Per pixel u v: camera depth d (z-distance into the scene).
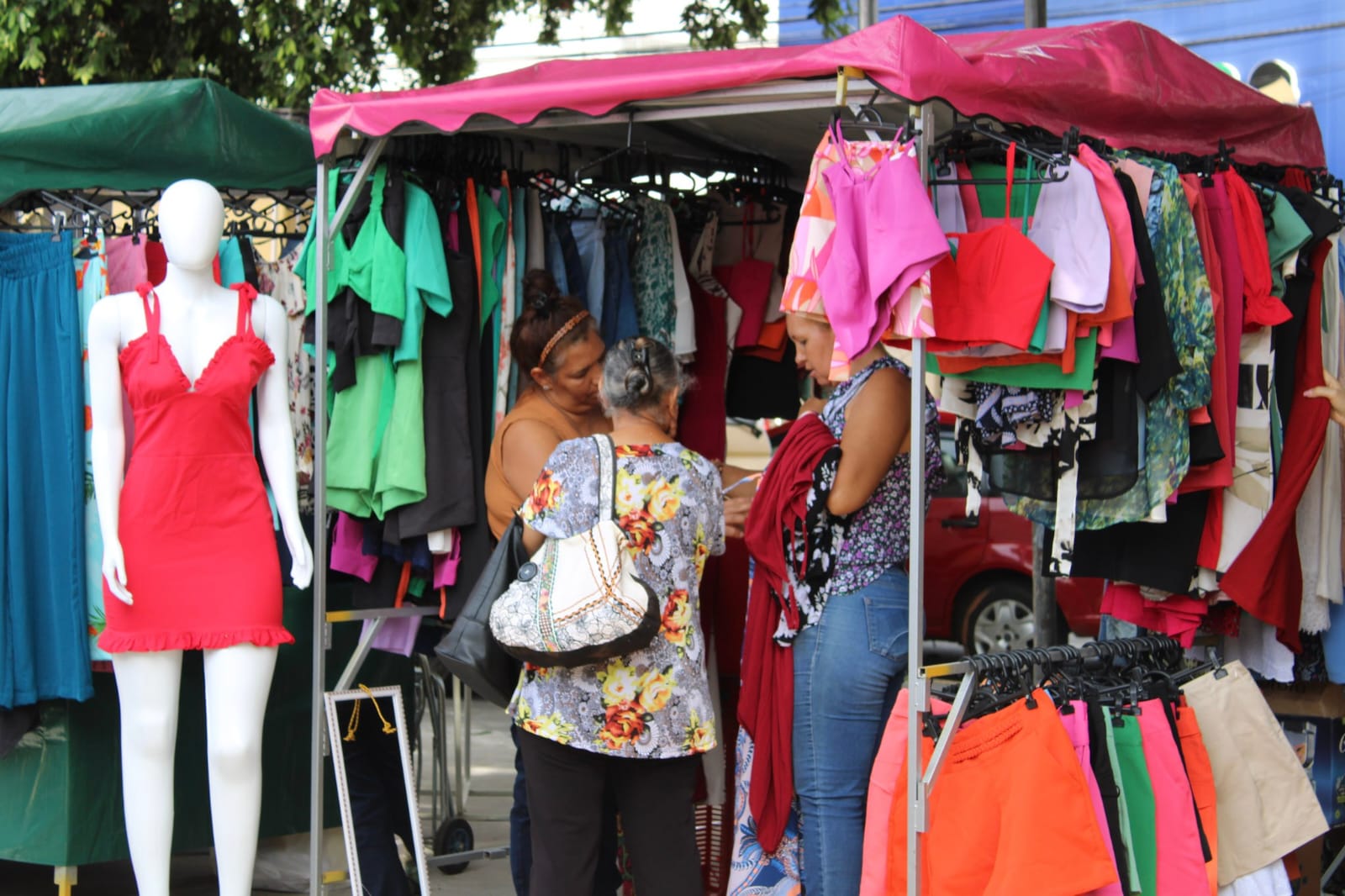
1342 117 10.59
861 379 4.41
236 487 4.67
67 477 5.18
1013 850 3.72
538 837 4.18
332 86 11.12
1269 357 4.74
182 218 4.54
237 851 4.66
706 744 4.18
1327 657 5.27
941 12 11.40
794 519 4.39
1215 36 10.88
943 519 10.73
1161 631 4.81
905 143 3.91
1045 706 3.83
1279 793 4.36
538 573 4.09
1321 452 4.95
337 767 4.91
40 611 5.21
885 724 4.41
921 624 3.95
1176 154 4.84
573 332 4.88
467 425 5.12
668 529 4.14
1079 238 3.97
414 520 4.99
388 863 5.26
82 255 5.31
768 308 6.30
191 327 4.63
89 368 4.58
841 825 4.38
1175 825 4.02
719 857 5.25
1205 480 4.46
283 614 5.88
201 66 11.16
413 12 11.08
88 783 5.43
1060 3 11.22
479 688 4.39
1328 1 10.56
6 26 9.85
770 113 5.16
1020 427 4.38
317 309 4.95
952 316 3.94
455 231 5.21
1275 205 4.80
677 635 4.16
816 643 4.39
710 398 6.21
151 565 4.55
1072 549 4.29
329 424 5.16
